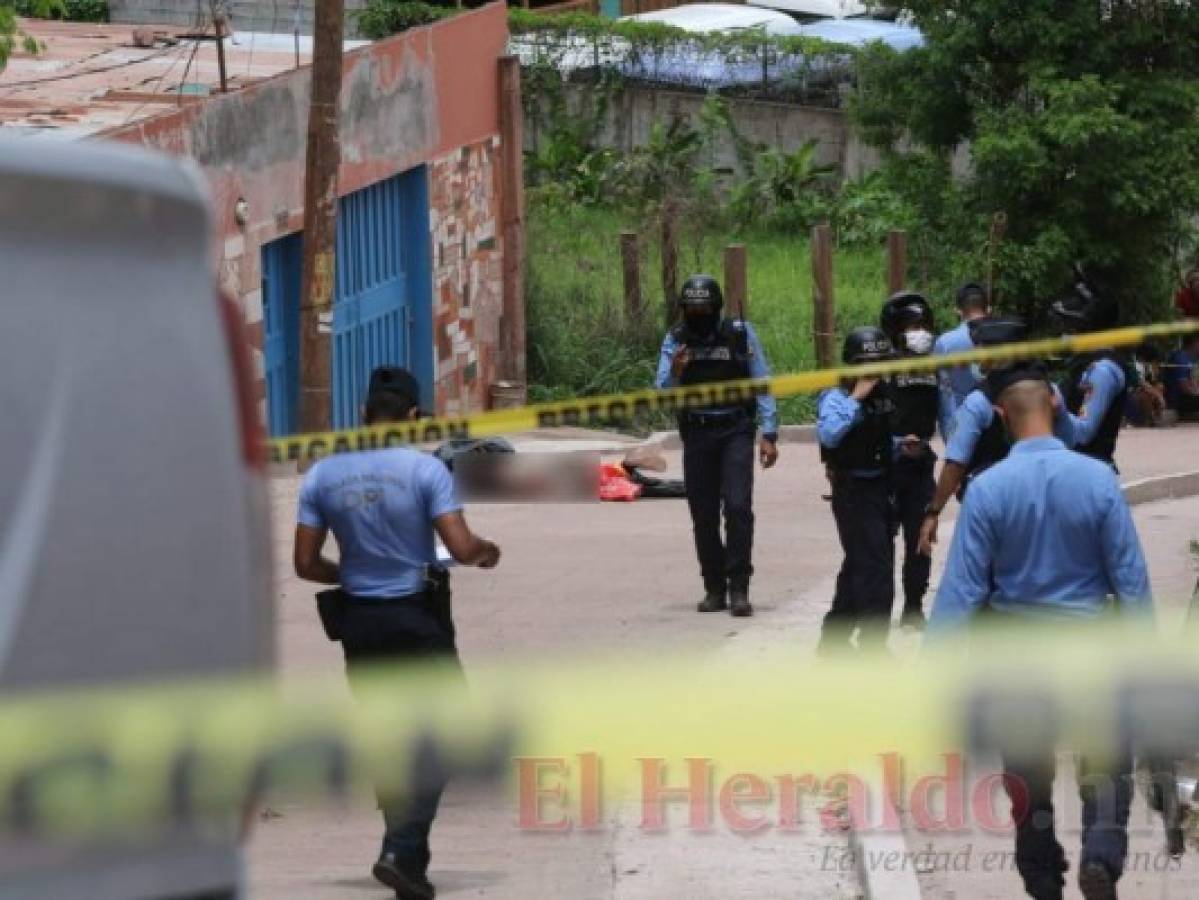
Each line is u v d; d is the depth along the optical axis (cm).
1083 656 1278
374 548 2000
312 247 4562
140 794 945
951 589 1795
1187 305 7450
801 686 1183
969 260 8081
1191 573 3922
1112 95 7894
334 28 4509
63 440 961
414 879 1967
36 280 954
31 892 919
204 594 1012
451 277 6719
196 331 1015
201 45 6519
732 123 10644
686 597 3616
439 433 1541
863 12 12475
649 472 5484
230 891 989
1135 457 6009
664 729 1126
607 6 11825
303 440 1546
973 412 2755
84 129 4922
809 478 5534
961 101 8300
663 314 7344
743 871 2088
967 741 1206
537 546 4238
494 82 7006
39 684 950
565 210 9769
